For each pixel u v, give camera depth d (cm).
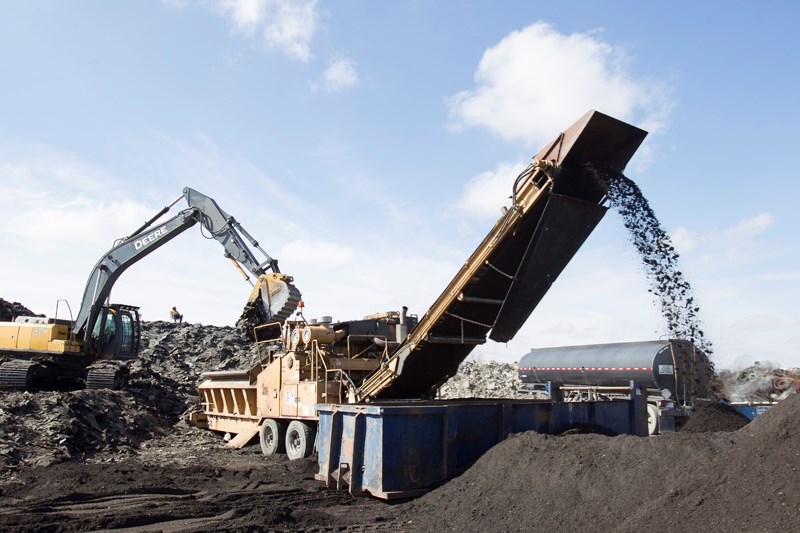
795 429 589
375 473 834
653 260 1084
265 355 1495
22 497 948
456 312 1055
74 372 1988
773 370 1908
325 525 759
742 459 592
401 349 1107
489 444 940
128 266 1894
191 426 1816
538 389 2152
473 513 729
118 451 1408
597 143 948
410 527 744
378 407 836
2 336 1925
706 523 537
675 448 680
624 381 1748
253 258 1600
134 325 2127
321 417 952
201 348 2814
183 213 1764
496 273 1028
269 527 744
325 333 1255
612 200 1014
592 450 750
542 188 957
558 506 680
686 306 1116
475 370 3188
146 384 2053
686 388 1498
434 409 874
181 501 900
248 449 1477
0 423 1327
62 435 1360
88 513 824
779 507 510
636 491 645
